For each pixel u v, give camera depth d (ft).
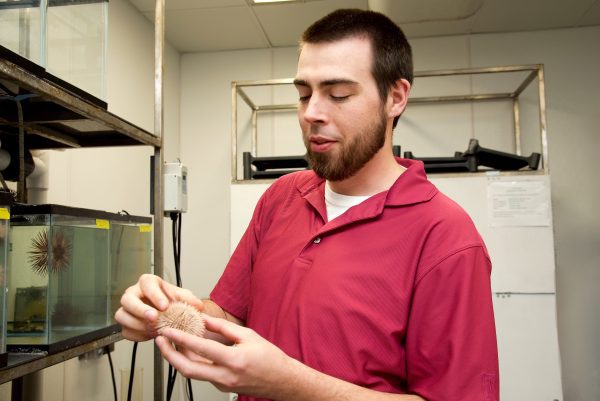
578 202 9.03
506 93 9.32
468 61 9.51
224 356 1.95
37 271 3.25
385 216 2.81
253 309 3.04
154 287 2.42
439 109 9.57
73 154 6.47
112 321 4.15
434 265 2.56
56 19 3.67
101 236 4.01
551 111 9.25
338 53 2.56
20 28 3.35
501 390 6.84
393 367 2.59
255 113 9.88
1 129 4.25
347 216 2.84
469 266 2.51
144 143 4.54
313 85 2.61
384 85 2.69
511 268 6.99
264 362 2.04
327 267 2.75
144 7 8.27
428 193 2.86
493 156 7.39
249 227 3.60
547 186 7.02
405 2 7.19
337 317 2.60
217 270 9.88
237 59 10.20
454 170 7.50
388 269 2.66
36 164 5.12
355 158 2.66
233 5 8.21
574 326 8.82
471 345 2.41
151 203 4.75
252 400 2.78
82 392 6.32
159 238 4.63
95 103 3.73
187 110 10.23
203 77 10.25
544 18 8.86
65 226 3.44
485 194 7.11
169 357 2.02
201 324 2.23
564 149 9.14
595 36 9.25
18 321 3.23
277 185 3.59
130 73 8.09
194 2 8.09
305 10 8.42
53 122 4.09
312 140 2.68
